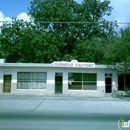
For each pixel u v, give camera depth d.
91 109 17.45
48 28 42.12
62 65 27.91
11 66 28.20
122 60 26.94
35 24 41.88
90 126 10.35
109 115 14.54
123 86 29.92
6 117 12.79
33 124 10.59
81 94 28.73
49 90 28.58
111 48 27.80
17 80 28.50
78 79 29.05
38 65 27.89
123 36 27.16
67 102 20.98
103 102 21.61
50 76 28.73
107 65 28.45
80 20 40.78
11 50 40.97
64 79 28.78
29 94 28.22
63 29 41.56
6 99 22.50
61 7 40.47
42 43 37.91
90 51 37.09
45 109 16.78
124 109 17.89
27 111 15.65
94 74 29.34
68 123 11.05
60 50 42.09
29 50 38.94
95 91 29.08
